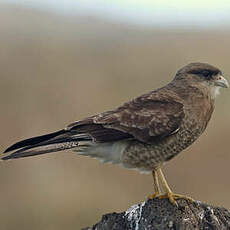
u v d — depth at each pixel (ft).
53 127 62.59
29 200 53.47
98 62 77.15
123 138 30.89
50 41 84.53
